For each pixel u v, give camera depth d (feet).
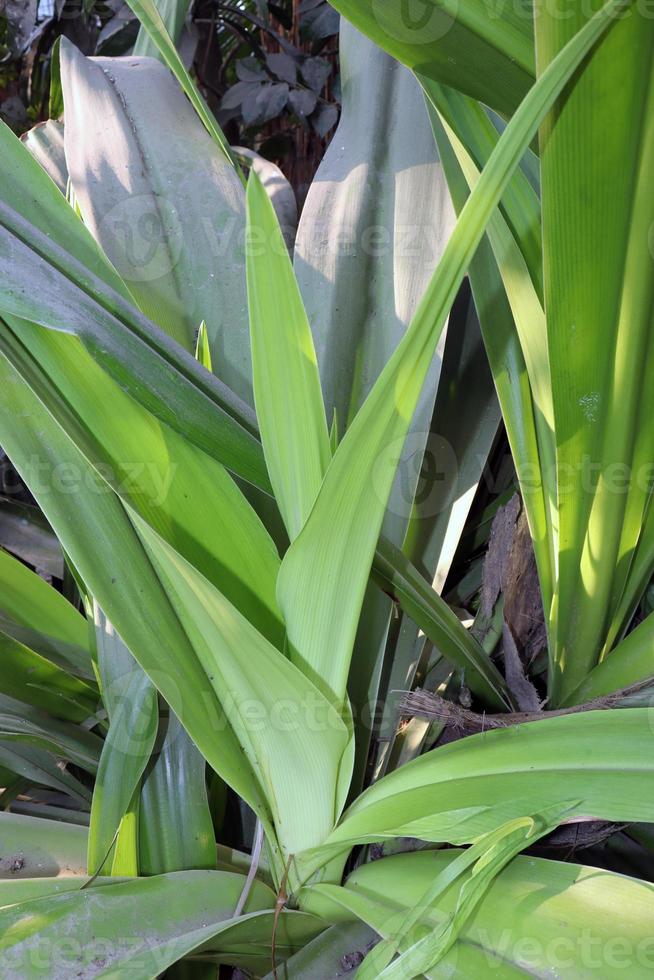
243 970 5.33
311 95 7.63
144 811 5.19
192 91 5.34
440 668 5.76
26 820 5.23
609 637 5.35
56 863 5.16
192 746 5.23
